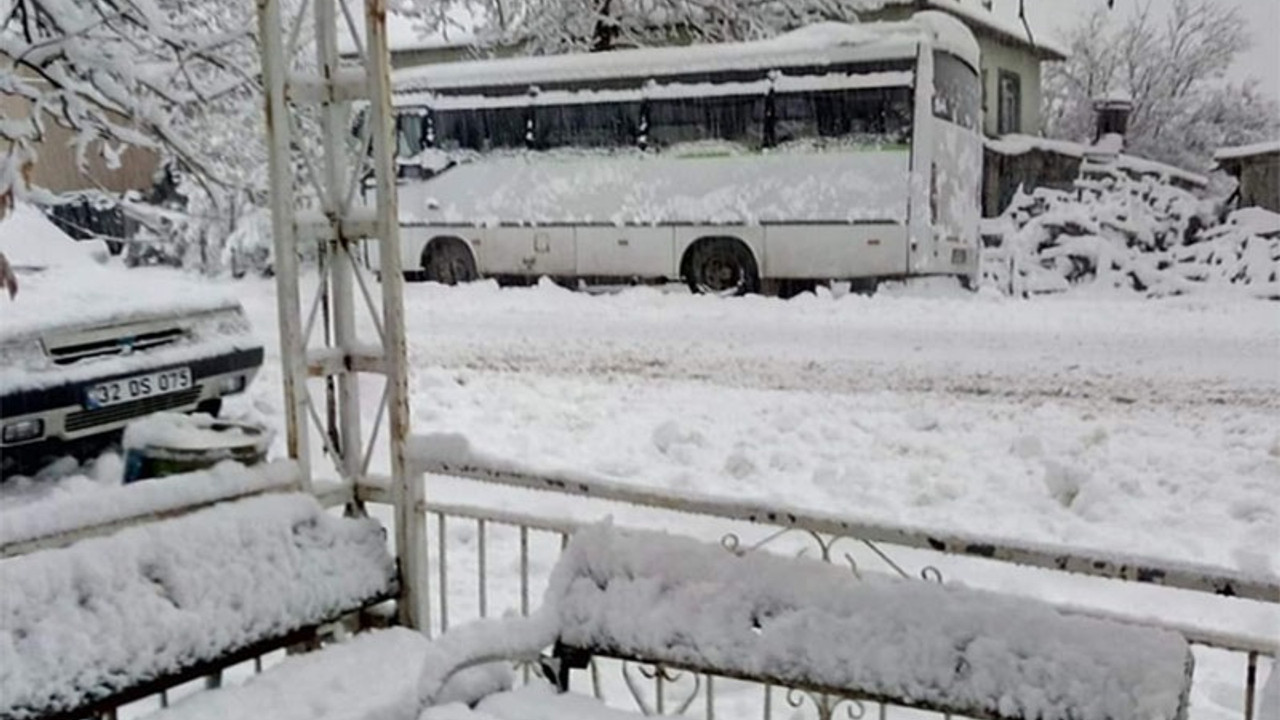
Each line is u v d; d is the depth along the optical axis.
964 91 16.17
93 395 6.85
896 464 7.87
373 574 3.68
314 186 3.90
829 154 15.31
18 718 2.74
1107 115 25.08
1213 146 29.62
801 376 11.20
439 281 18.09
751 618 2.85
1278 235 17.59
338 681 3.23
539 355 12.54
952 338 13.18
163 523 3.24
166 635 3.05
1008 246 17.69
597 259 16.89
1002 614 2.62
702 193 16.06
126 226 13.10
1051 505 6.91
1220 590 2.61
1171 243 17.89
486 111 17.34
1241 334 13.27
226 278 15.58
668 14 17.11
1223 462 7.75
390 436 3.88
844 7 17.61
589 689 4.36
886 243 15.10
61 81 6.29
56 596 2.93
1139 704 2.38
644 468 7.92
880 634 2.70
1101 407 9.63
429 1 10.66
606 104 16.56
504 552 6.08
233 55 7.81
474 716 2.69
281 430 8.64
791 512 3.08
